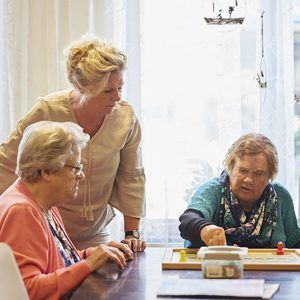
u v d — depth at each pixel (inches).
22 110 136.9
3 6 136.8
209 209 104.2
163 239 135.4
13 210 79.7
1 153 105.2
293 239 108.8
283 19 134.0
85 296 73.3
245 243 105.7
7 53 136.7
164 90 135.8
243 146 105.3
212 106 136.2
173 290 73.1
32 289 77.0
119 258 85.2
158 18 136.3
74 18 135.0
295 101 139.3
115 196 113.3
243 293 71.0
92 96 98.7
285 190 110.0
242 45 135.4
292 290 74.5
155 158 136.2
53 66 135.6
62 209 107.7
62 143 84.0
